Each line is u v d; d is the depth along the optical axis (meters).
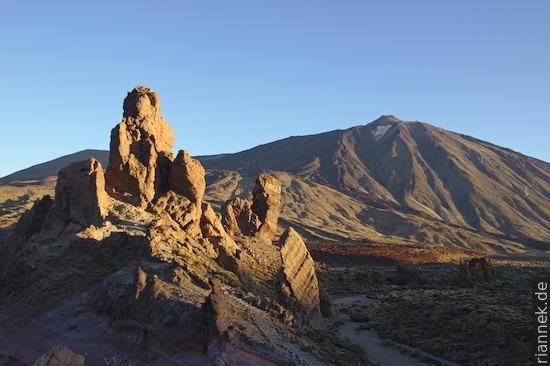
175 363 24.14
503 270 101.31
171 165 52.28
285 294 39.81
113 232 41.72
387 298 65.69
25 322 31.31
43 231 47.44
